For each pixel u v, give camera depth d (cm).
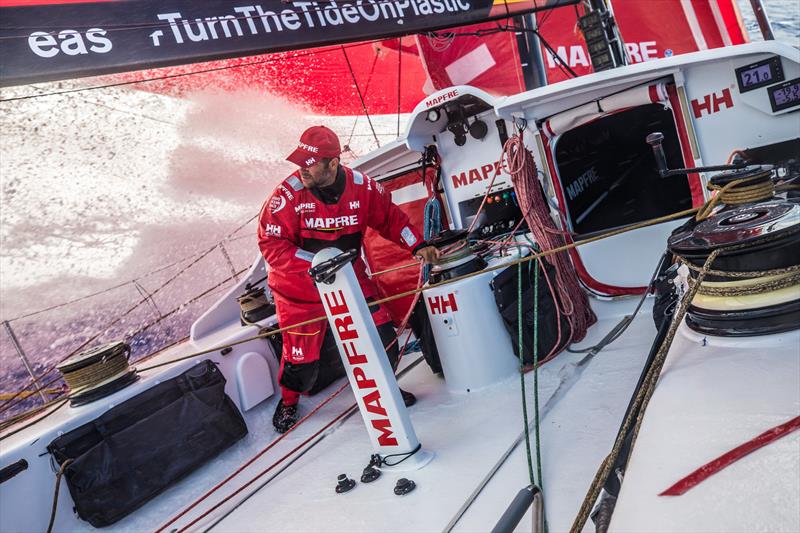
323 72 1265
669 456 115
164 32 231
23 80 202
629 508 108
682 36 874
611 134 362
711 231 158
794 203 155
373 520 199
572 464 195
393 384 223
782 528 92
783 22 1177
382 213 299
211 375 302
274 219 280
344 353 226
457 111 346
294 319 289
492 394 272
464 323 278
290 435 303
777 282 139
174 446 273
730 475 103
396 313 371
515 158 301
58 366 275
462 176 365
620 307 326
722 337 146
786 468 100
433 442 242
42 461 250
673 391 134
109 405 268
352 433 282
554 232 303
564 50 826
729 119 286
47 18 207
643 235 317
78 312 1241
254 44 253
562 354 295
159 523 250
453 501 195
